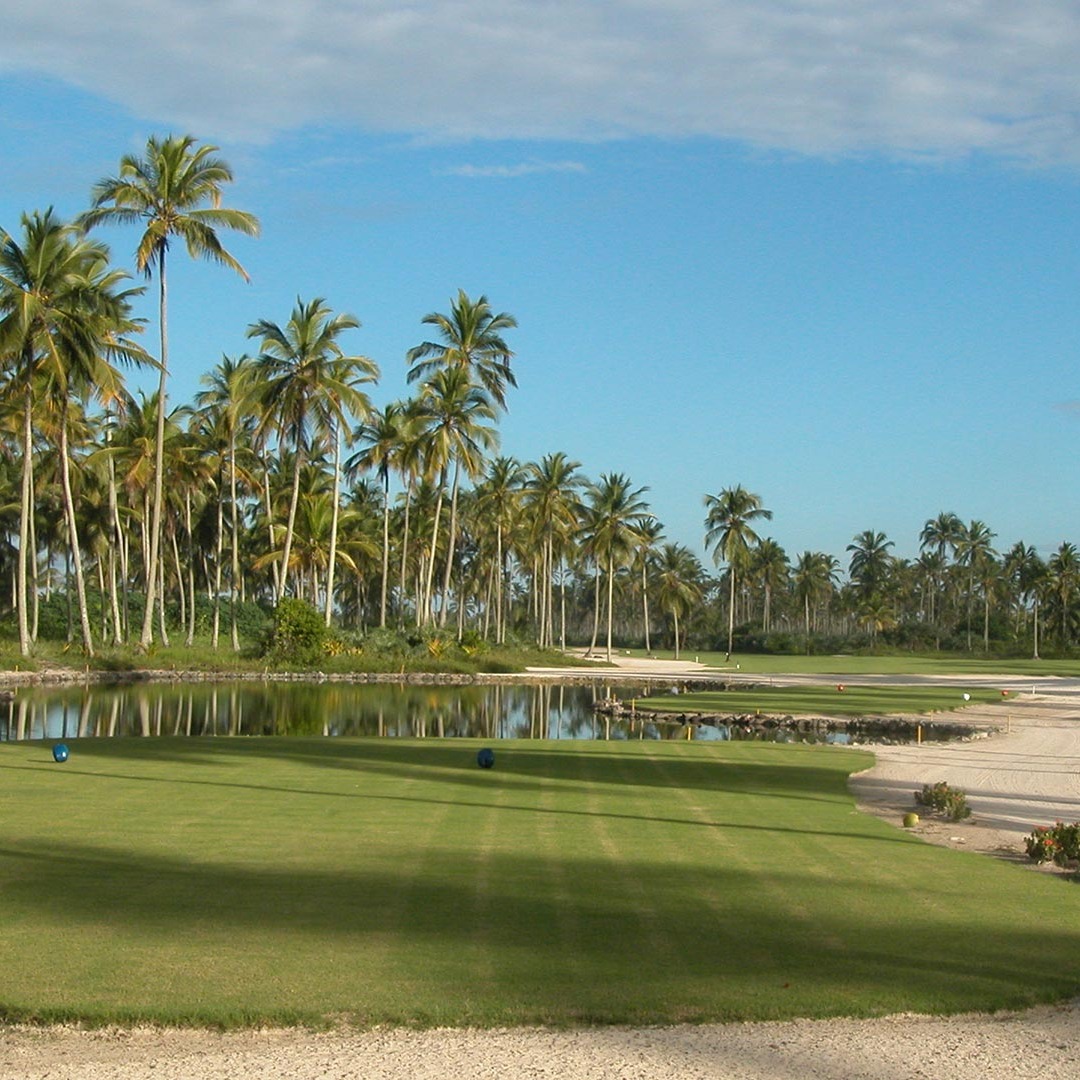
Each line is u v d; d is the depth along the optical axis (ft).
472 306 241.14
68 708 144.87
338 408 209.67
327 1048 28.30
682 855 53.16
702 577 582.76
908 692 197.06
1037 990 32.96
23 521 186.39
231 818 61.16
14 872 46.85
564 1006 30.89
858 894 45.62
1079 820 70.74
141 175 186.60
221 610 268.41
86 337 168.14
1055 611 490.49
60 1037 29.14
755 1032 29.55
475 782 78.79
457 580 424.87
